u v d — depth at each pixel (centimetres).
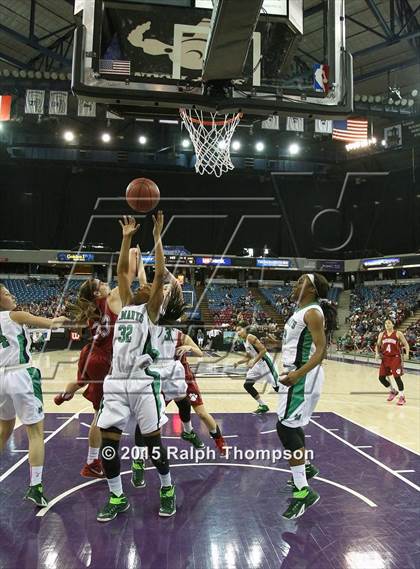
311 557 254
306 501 305
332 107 347
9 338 324
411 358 1542
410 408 694
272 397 779
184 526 291
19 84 1656
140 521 298
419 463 422
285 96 338
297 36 346
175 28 328
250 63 337
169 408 676
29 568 240
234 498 338
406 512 316
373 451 461
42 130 2044
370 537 279
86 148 2027
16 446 457
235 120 387
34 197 2164
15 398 317
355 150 2011
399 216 2106
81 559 250
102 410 305
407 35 1424
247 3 249
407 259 1928
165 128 2056
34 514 307
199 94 329
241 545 267
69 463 414
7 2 1466
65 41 1677
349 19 1459
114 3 323
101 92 320
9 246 2067
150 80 324
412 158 1970
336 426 568
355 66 1773
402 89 1930
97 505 323
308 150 2078
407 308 1905
